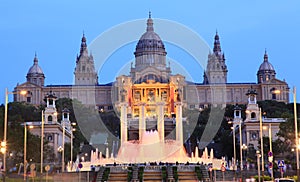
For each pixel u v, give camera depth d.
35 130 189.88
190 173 102.50
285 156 164.50
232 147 186.75
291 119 161.38
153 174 100.81
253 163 150.25
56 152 177.25
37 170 126.31
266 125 195.50
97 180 99.44
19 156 140.38
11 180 92.25
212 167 109.50
